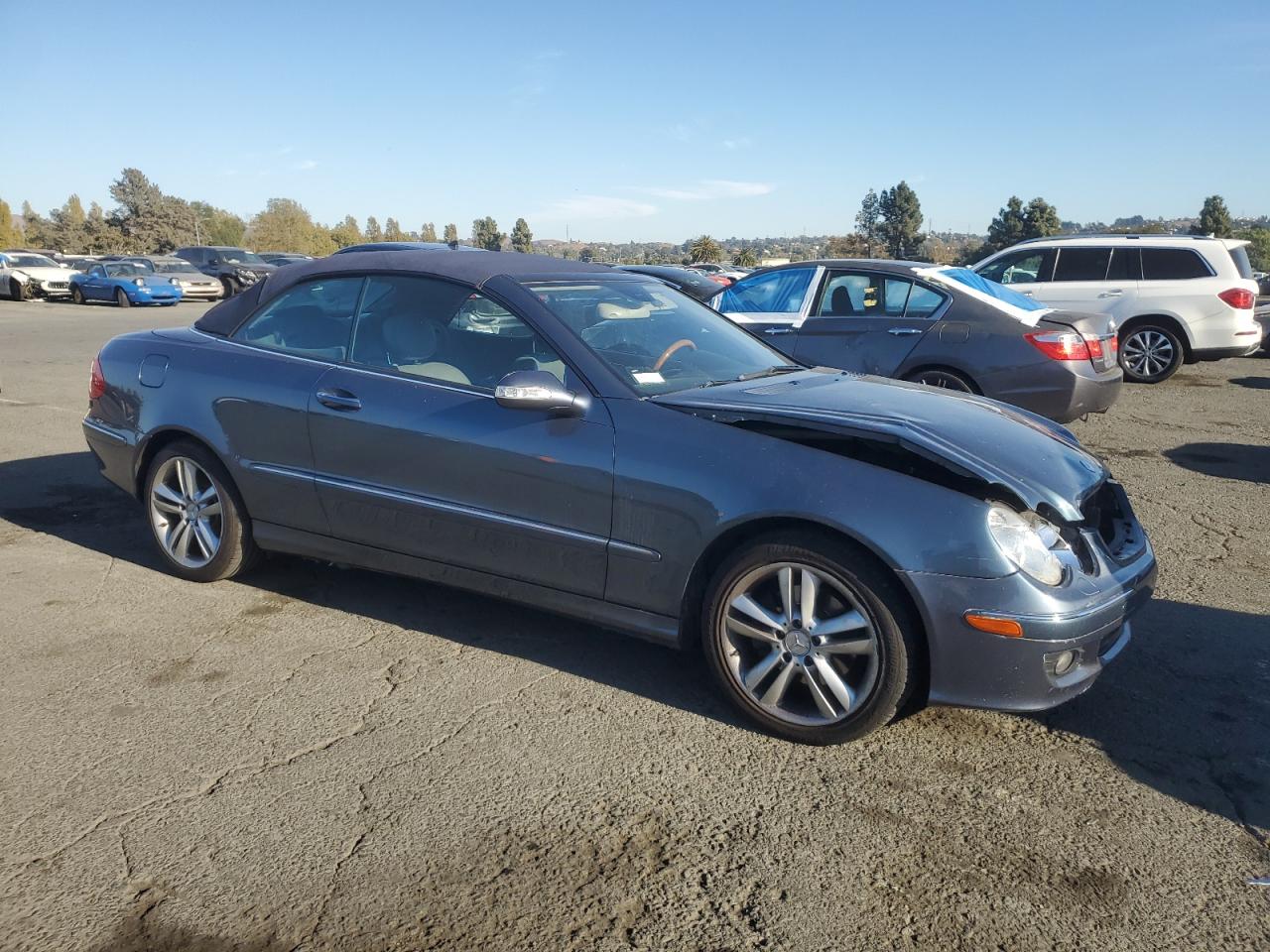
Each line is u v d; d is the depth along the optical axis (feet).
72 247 313.32
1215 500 20.76
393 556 13.12
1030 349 23.47
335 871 8.38
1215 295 36.52
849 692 10.26
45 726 10.75
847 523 9.90
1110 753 10.43
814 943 7.57
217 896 8.03
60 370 40.19
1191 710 11.39
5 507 19.43
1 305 87.51
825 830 9.02
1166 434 28.12
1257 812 9.37
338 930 7.66
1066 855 8.68
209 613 14.02
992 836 8.95
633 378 11.93
